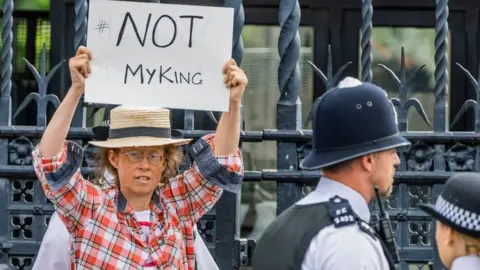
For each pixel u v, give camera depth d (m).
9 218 15.65
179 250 12.76
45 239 12.80
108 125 14.21
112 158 12.62
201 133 15.44
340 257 10.16
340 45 21.30
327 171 10.80
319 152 10.80
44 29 21.31
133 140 12.43
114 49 12.57
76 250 12.44
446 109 15.39
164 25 12.62
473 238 9.78
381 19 21.39
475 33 21.06
